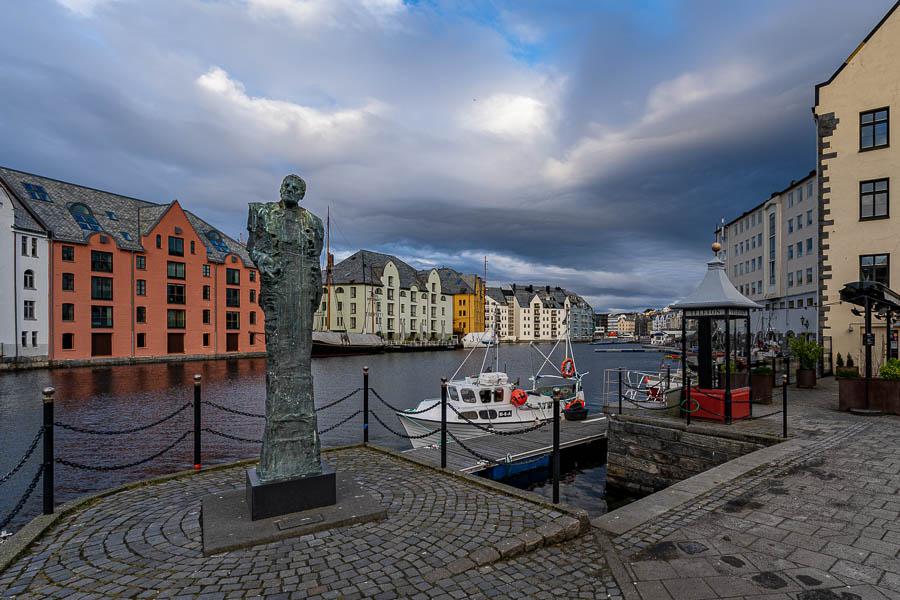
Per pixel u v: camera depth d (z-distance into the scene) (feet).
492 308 477.77
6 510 38.55
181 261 188.34
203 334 196.44
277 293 20.10
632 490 41.68
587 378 161.17
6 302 138.72
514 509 20.58
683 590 14.26
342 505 20.31
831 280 72.64
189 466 50.83
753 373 48.08
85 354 158.71
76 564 15.87
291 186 20.43
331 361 221.66
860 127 70.90
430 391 117.08
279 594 13.99
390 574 15.16
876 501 21.21
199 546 17.11
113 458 53.16
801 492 22.49
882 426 36.91
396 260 372.17
